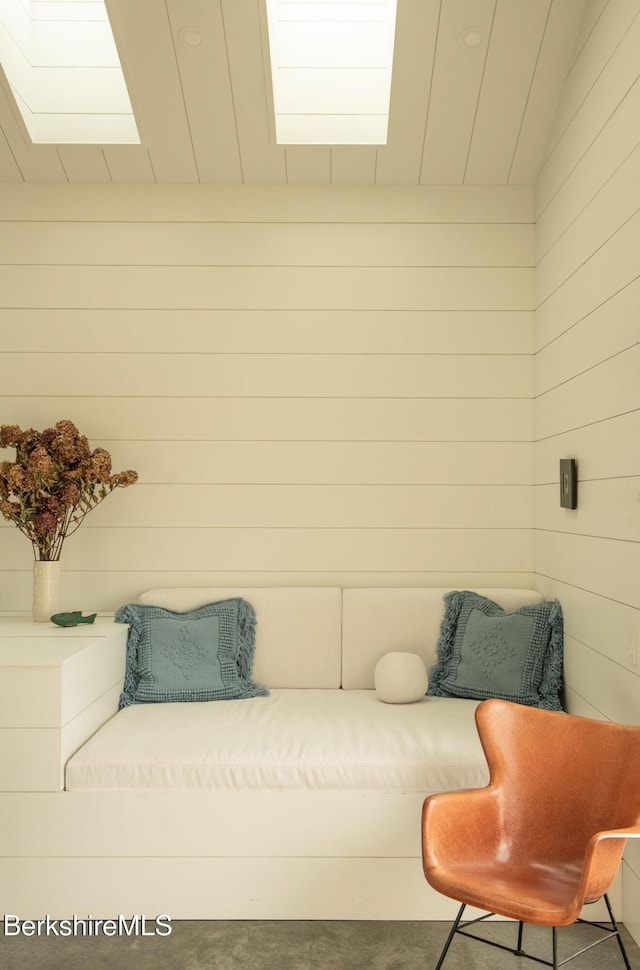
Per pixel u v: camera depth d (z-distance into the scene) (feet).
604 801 6.67
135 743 8.20
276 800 7.91
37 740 7.87
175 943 7.49
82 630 9.61
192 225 11.32
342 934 7.66
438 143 10.62
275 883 7.88
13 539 11.12
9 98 9.95
